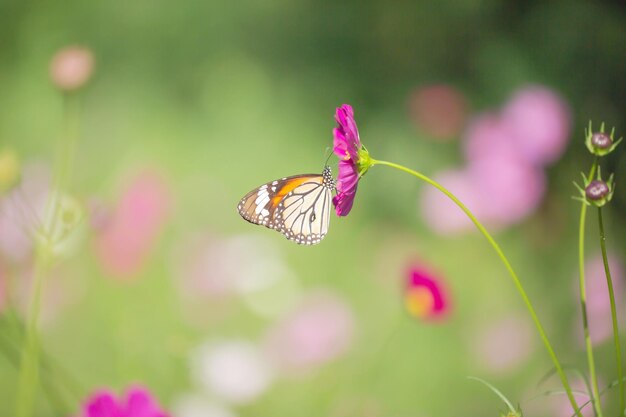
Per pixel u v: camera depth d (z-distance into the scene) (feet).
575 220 7.72
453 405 6.53
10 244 6.16
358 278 7.09
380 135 8.43
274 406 6.21
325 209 5.32
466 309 6.98
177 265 6.59
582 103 8.70
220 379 6.15
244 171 8.35
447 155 8.30
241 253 6.56
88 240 6.60
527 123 7.45
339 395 6.31
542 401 6.47
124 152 8.39
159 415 5.16
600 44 8.95
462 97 8.52
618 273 6.85
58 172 6.48
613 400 6.42
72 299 6.51
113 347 6.40
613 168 8.14
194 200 7.70
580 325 6.72
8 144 8.54
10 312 5.73
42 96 8.84
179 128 8.76
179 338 6.20
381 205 7.97
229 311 6.49
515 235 7.52
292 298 6.53
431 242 7.58
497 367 6.63
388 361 6.56
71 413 5.63
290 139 8.73
